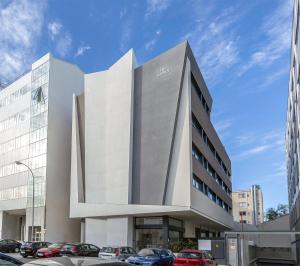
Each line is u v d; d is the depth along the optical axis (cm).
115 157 4153
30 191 5325
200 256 2030
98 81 4566
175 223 4244
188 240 3953
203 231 5678
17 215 6091
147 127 3997
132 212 3859
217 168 5875
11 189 5750
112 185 4106
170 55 3981
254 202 11700
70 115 5512
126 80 4234
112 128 4266
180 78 3825
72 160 4647
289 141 5319
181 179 3647
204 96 4841
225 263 3070
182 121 3769
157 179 3781
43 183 5078
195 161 3969
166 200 3681
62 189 5209
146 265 2133
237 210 11781
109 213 4034
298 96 3031
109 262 528
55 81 5416
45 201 4994
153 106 4003
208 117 5159
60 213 5119
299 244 3928
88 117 4541
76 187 4456
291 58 3838
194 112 4088
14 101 6053
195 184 4003
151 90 4056
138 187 3922
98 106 4491
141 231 4022
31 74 5731
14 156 5816
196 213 3794
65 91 5516
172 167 3734
